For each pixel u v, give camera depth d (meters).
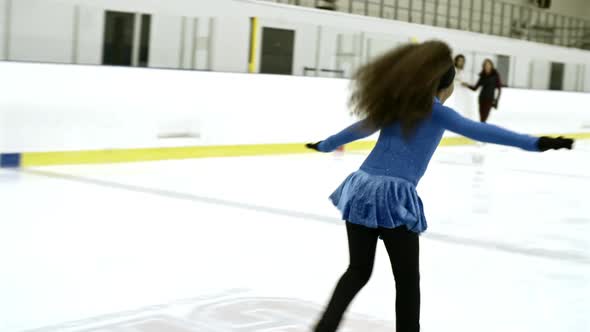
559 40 28.64
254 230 6.71
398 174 2.81
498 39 21.55
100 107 11.48
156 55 13.75
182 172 10.99
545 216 8.20
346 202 2.86
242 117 13.72
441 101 2.94
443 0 22.75
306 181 10.56
